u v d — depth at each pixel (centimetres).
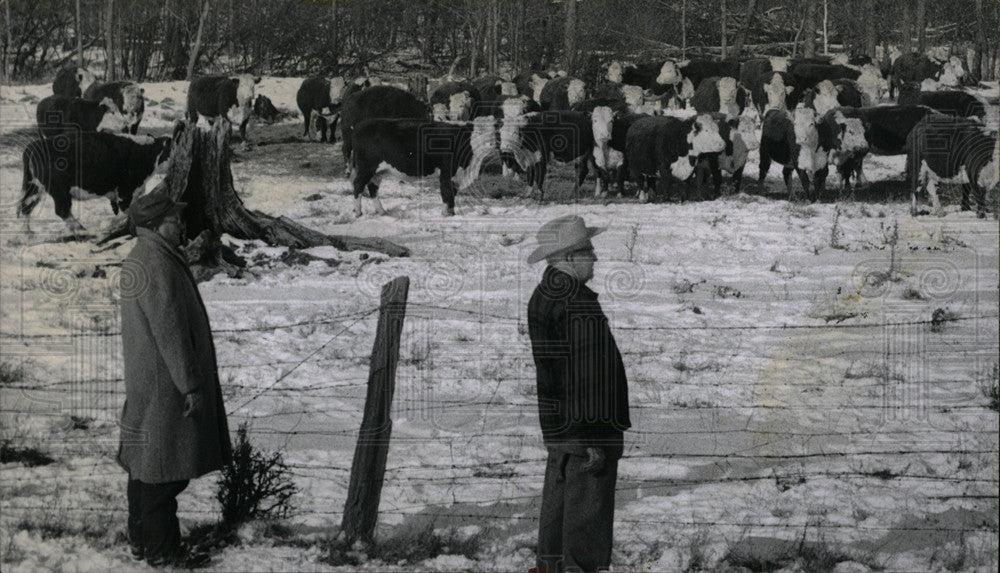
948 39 4381
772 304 1280
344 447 759
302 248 1532
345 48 4331
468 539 601
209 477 714
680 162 2048
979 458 751
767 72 3400
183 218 1487
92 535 591
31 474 689
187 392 545
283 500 629
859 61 3900
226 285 1338
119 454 564
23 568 536
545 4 4372
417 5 4338
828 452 766
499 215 1900
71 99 2314
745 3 5019
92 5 3828
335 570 553
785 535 614
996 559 580
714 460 750
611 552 553
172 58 3941
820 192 2111
